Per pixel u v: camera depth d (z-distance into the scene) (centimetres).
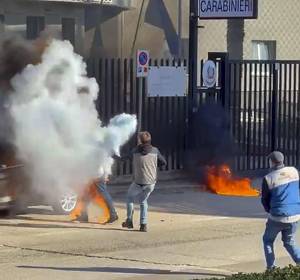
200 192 3031
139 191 2234
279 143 3431
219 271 1722
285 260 1861
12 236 2127
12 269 1723
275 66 3403
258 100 3359
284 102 3444
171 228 2288
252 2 3106
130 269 1733
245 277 1366
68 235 2153
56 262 1803
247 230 2266
